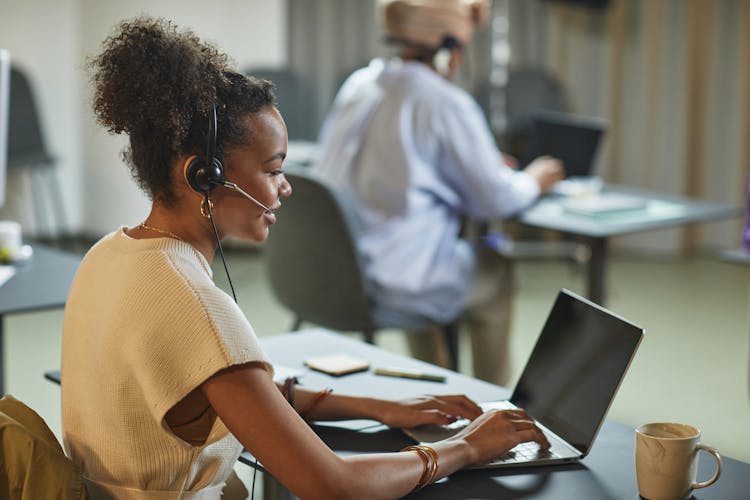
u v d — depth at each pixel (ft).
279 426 3.47
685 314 13.57
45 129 18.02
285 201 8.52
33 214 17.87
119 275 3.62
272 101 3.81
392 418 4.57
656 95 17.12
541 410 4.60
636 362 11.48
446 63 9.35
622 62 17.29
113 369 3.57
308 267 8.63
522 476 4.07
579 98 17.57
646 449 3.79
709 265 16.67
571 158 10.92
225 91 3.65
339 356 5.69
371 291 8.68
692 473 3.80
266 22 17.52
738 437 9.18
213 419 3.66
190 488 3.75
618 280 15.58
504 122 16.34
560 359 4.64
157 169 3.64
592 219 9.39
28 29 17.67
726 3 16.66
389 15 9.18
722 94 16.96
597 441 4.46
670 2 16.83
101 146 17.89
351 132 9.04
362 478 3.60
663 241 17.38
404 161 8.79
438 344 9.87
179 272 3.54
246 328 3.55
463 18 9.18
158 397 3.47
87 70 3.77
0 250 7.73
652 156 17.33
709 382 10.77
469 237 11.64
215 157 3.64
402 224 8.82
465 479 4.03
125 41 3.58
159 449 3.63
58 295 6.78
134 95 3.54
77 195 18.51
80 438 3.87
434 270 8.91
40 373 11.18
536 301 14.20
